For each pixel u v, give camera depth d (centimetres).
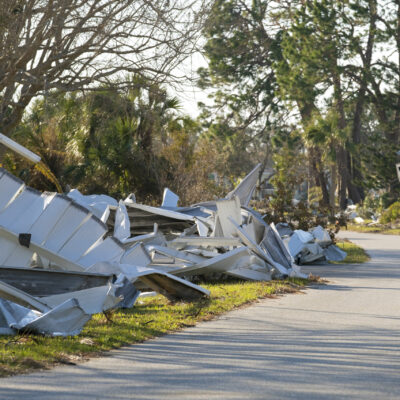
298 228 4562
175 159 5362
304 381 1026
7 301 1368
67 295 1578
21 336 1285
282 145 11031
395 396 950
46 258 1939
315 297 2147
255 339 1373
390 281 2733
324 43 9544
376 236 7138
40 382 980
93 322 1524
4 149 3066
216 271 2550
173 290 1981
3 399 883
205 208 3538
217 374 1060
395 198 9950
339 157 11006
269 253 2830
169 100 4769
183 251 2645
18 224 1912
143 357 1180
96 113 4450
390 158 9712
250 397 929
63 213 1953
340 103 10506
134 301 1738
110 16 2698
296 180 4956
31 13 2666
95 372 1056
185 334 1426
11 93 2841
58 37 2731
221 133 10469
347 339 1384
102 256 2023
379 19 9788
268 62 10406
